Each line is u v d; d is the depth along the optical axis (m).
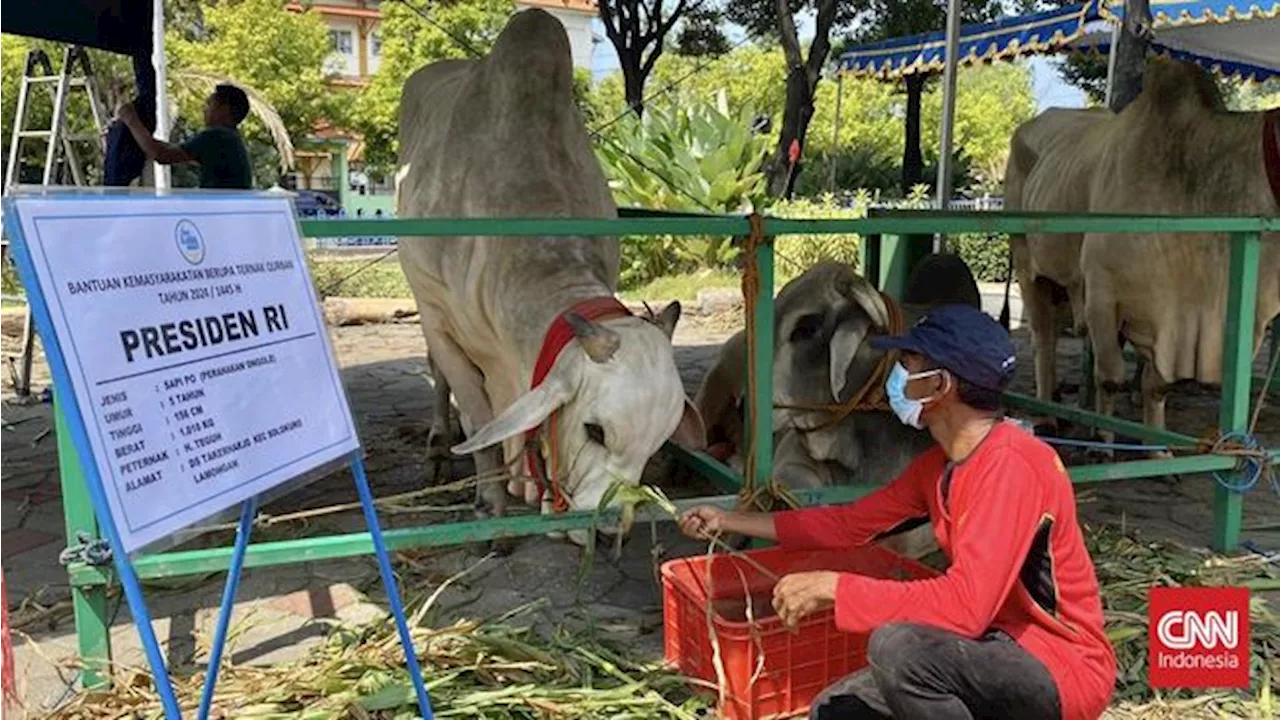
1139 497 5.01
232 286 2.19
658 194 12.57
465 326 4.09
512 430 2.98
